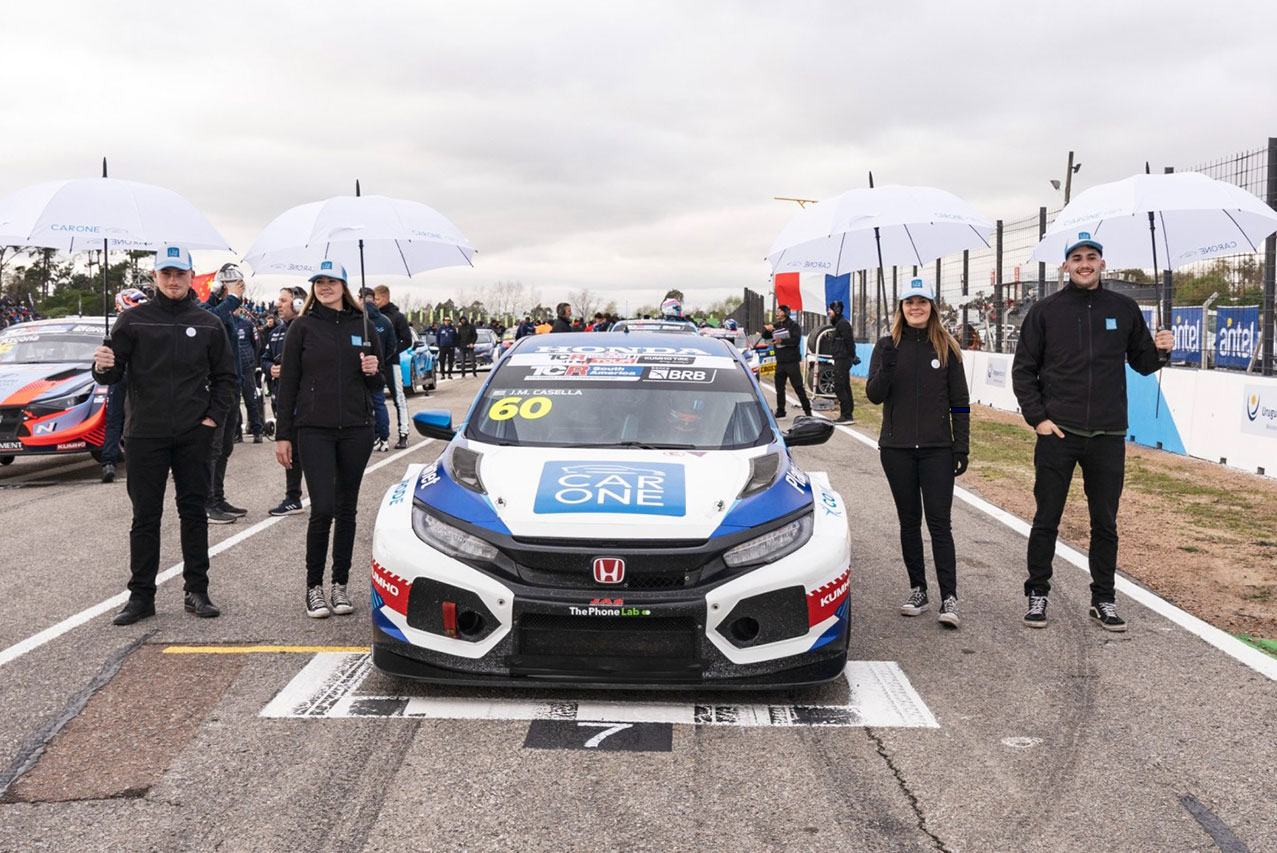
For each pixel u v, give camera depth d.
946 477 5.24
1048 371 5.16
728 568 3.84
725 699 4.07
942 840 2.96
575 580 3.80
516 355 5.57
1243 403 10.40
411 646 3.90
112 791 3.21
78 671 4.34
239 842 2.89
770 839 2.95
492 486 4.16
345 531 5.29
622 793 3.23
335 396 5.16
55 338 10.82
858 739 3.69
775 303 22.33
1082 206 5.99
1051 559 5.18
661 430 4.75
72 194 5.78
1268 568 6.40
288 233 6.66
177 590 5.69
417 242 7.08
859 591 5.84
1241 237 6.16
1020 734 3.76
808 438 5.04
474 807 3.12
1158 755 3.59
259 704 3.96
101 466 10.13
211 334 5.18
